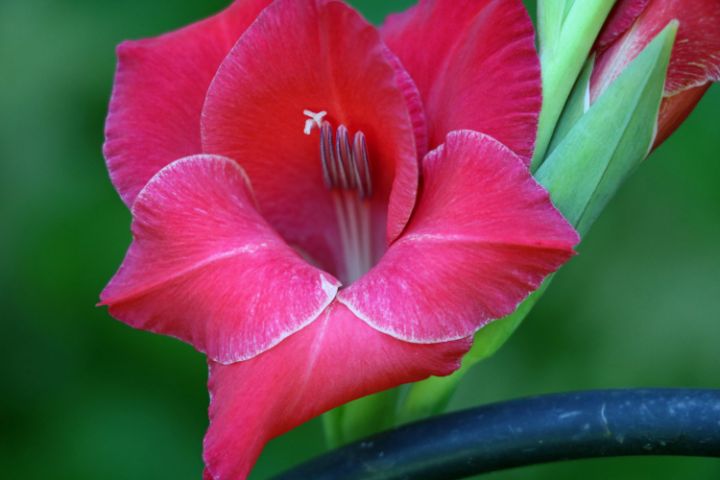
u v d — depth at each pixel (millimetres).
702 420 483
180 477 732
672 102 524
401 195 505
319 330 496
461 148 496
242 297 500
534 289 487
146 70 530
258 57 516
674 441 486
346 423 533
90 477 732
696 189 722
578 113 521
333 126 529
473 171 493
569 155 509
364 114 521
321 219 549
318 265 553
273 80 518
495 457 493
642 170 734
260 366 495
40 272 739
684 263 742
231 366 497
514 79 505
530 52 505
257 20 513
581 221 513
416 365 492
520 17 505
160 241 503
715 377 742
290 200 544
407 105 517
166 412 739
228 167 522
